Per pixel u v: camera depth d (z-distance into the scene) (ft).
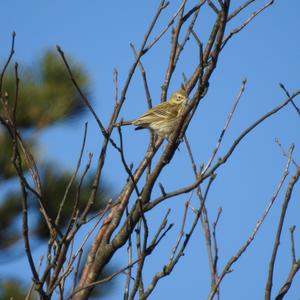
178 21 39.37
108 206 33.06
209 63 35.68
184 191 33.88
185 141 38.42
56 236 31.76
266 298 30.99
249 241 32.58
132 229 35.99
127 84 33.76
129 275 34.30
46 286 31.78
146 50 34.76
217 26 37.37
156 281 31.58
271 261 31.37
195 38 40.81
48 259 30.94
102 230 38.29
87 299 35.81
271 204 33.42
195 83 41.93
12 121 31.99
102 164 32.58
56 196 70.54
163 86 42.19
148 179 36.63
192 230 32.24
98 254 36.73
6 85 68.90
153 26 35.01
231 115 36.27
